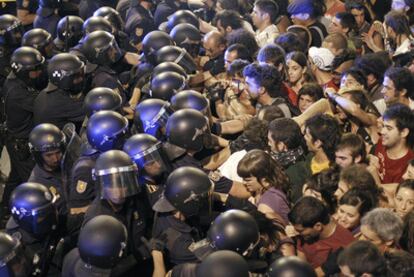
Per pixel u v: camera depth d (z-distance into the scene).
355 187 5.77
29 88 8.61
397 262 5.12
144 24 10.88
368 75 8.37
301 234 5.55
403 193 5.80
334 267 5.39
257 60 8.52
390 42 9.91
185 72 8.16
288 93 8.09
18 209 5.64
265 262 5.21
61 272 5.81
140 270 5.76
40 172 6.73
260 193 6.05
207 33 9.64
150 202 6.03
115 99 7.34
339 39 8.68
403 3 10.59
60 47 10.09
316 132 6.41
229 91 8.09
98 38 8.54
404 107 6.72
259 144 6.82
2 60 9.82
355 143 6.33
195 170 5.60
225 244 5.00
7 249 5.13
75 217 6.26
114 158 5.66
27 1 11.40
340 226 5.58
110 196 5.60
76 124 8.16
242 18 10.77
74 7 11.70
